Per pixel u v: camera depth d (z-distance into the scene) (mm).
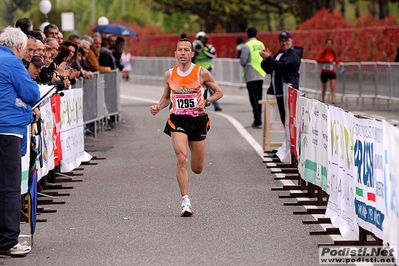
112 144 34250
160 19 172500
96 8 183000
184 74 19984
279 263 15148
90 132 37406
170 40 103250
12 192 16109
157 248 16453
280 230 18031
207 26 109812
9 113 16031
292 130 25766
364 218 16062
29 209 16406
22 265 15359
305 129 22031
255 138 35719
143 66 90188
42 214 20156
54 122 23703
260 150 31531
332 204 18766
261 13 99625
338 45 68938
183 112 20000
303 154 22297
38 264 15406
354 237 16828
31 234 16594
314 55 71750
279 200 21625
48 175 25156
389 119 43219
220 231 17969
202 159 20562
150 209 20594
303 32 73750
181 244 16781
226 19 101000
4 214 16031
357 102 52750
